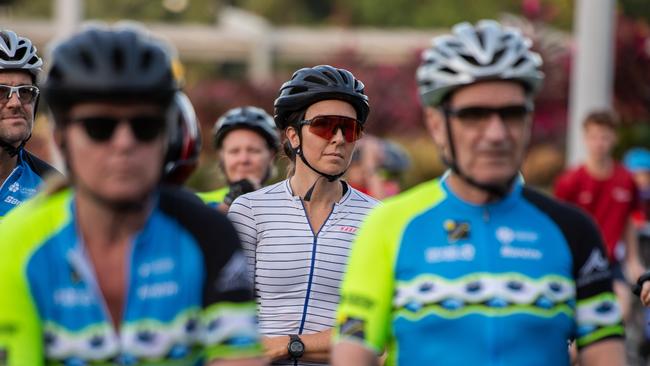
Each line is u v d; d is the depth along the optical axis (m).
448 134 7.25
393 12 97.06
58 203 6.51
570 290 7.32
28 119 12.55
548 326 7.23
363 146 23.41
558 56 51.78
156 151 6.29
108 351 6.37
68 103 6.18
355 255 7.49
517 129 7.18
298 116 11.15
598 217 22.00
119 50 6.14
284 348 10.64
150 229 6.46
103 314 6.38
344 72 11.33
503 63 7.03
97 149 6.18
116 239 6.44
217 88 54.16
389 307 7.39
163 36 68.69
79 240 6.41
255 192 11.27
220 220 6.57
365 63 57.41
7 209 12.69
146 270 6.41
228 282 6.44
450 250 7.32
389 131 53.66
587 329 7.33
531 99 7.31
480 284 7.24
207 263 6.48
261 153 14.23
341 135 11.06
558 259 7.32
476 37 7.14
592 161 22.02
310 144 11.06
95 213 6.38
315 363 10.71
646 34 50.16
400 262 7.35
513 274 7.25
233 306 6.43
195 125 7.09
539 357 7.20
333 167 11.02
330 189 11.16
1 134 12.37
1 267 6.35
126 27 6.43
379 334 7.37
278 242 10.88
